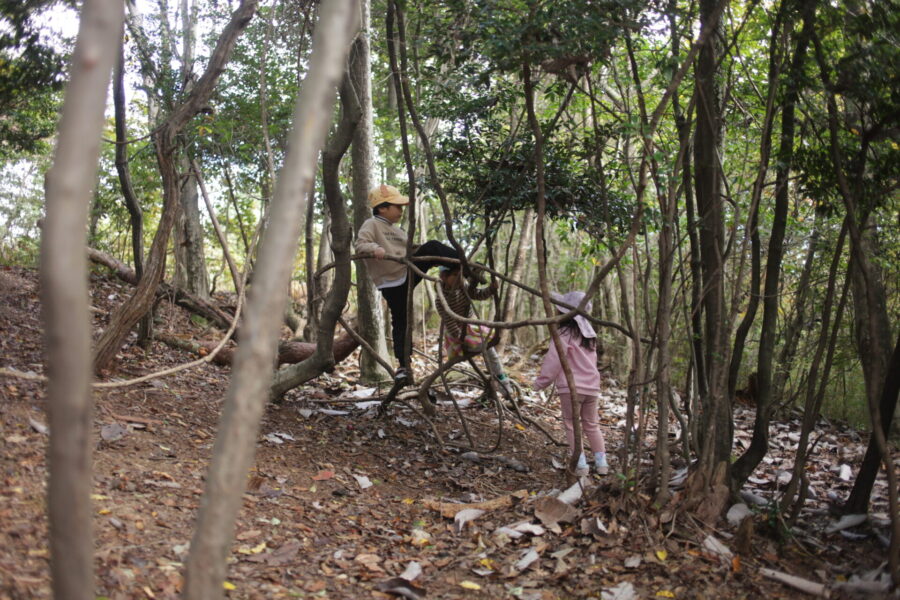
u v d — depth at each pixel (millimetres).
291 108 6105
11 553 2336
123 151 5070
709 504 3285
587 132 4348
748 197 4695
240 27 4637
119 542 2648
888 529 3268
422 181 5086
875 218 4648
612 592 2744
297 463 4125
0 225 9547
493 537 3270
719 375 3332
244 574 2672
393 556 3076
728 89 3625
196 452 3834
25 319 5832
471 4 3344
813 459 5312
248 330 1528
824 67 3145
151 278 4793
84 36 1362
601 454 4594
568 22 3121
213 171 7125
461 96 4637
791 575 2867
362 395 6164
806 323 5379
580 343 4590
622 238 4570
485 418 6055
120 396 4418
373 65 8867
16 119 6160
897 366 3273
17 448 3129
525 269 10516
